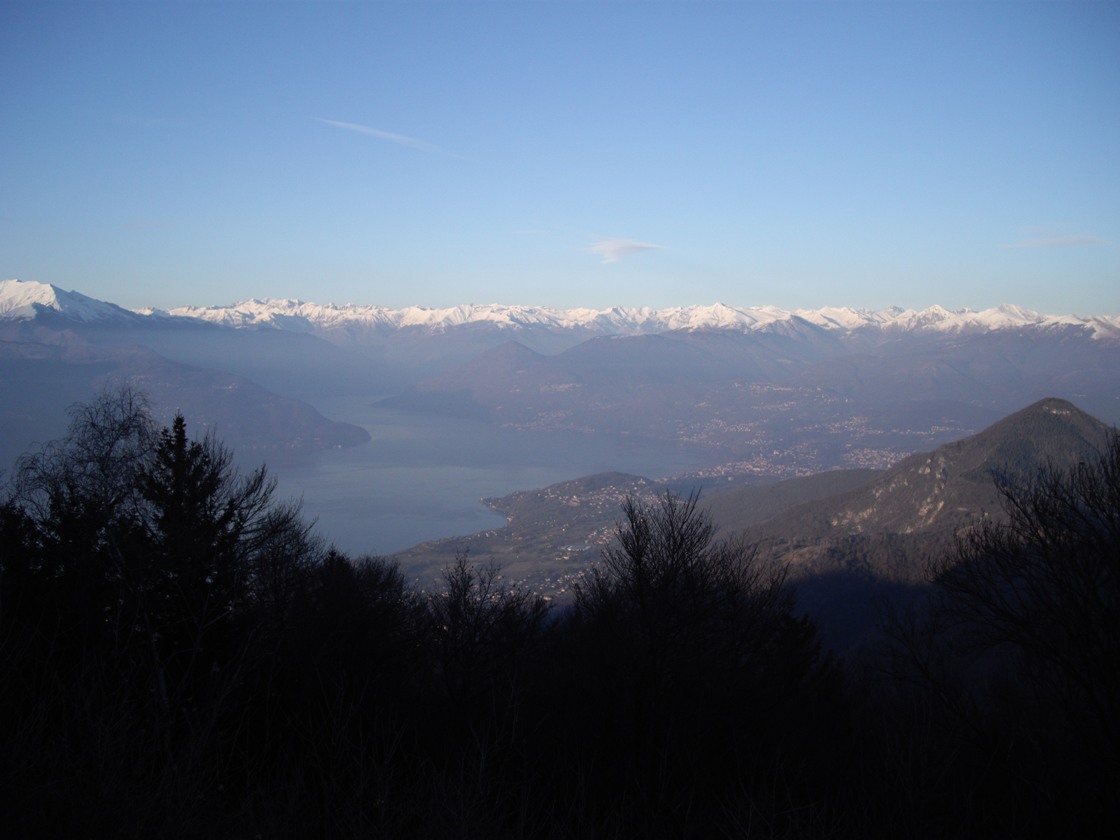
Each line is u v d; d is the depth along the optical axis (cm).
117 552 998
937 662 1184
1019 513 1038
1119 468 980
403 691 1259
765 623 1112
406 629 1551
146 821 571
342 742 784
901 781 754
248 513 1398
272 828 618
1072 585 925
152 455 1331
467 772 785
